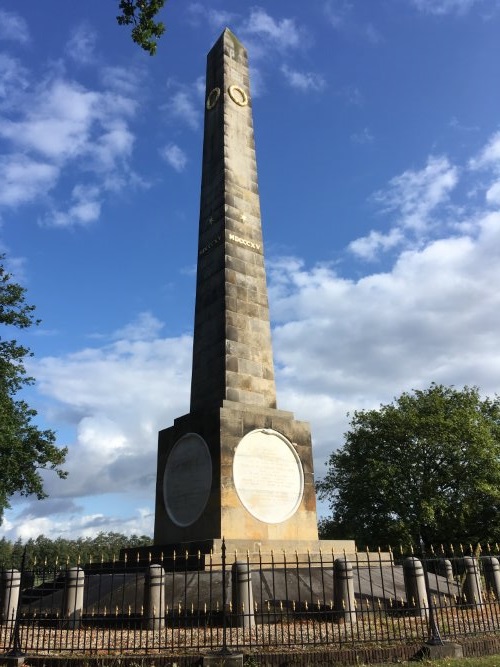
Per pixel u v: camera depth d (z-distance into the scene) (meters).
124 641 10.11
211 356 18.28
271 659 8.83
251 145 21.67
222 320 18.25
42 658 8.96
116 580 13.59
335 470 43.22
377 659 9.11
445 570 15.94
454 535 38.09
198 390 18.39
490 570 14.72
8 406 29.66
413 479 38.34
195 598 11.83
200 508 15.84
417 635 10.16
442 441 37.31
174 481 17.19
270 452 16.73
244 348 18.28
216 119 21.73
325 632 10.38
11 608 12.52
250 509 15.68
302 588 12.51
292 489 16.80
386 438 39.50
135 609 11.81
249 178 21.02
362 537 38.62
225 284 18.64
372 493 38.88
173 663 8.70
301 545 15.62
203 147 22.05
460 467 37.03
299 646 9.33
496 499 36.09
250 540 14.66
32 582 13.05
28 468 30.45
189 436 17.06
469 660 9.10
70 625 11.65
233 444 16.03
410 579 12.69
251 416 16.72
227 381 17.45
